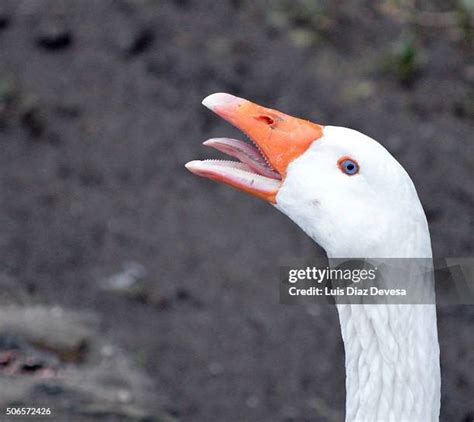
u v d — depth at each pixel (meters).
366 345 6.80
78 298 12.63
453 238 13.92
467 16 17.45
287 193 7.12
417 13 17.66
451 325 12.84
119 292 12.84
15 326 11.71
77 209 14.02
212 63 16.19
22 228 13.57
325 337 12.63
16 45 16.16
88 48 16.23
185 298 13.00
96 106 15.51
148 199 14.36
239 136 15.27
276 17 17.28
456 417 11.73
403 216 6.67
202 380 11.88
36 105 15.27
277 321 12.80
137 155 14.89
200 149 15.05
